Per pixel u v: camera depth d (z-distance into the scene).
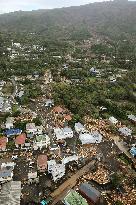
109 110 175.12
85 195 99.06
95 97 189.38
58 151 125.50
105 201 98.69
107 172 113.88
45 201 95.19
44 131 141.88
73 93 192.50
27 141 131.12
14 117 154.88
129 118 164.62
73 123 151.62
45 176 109.38
